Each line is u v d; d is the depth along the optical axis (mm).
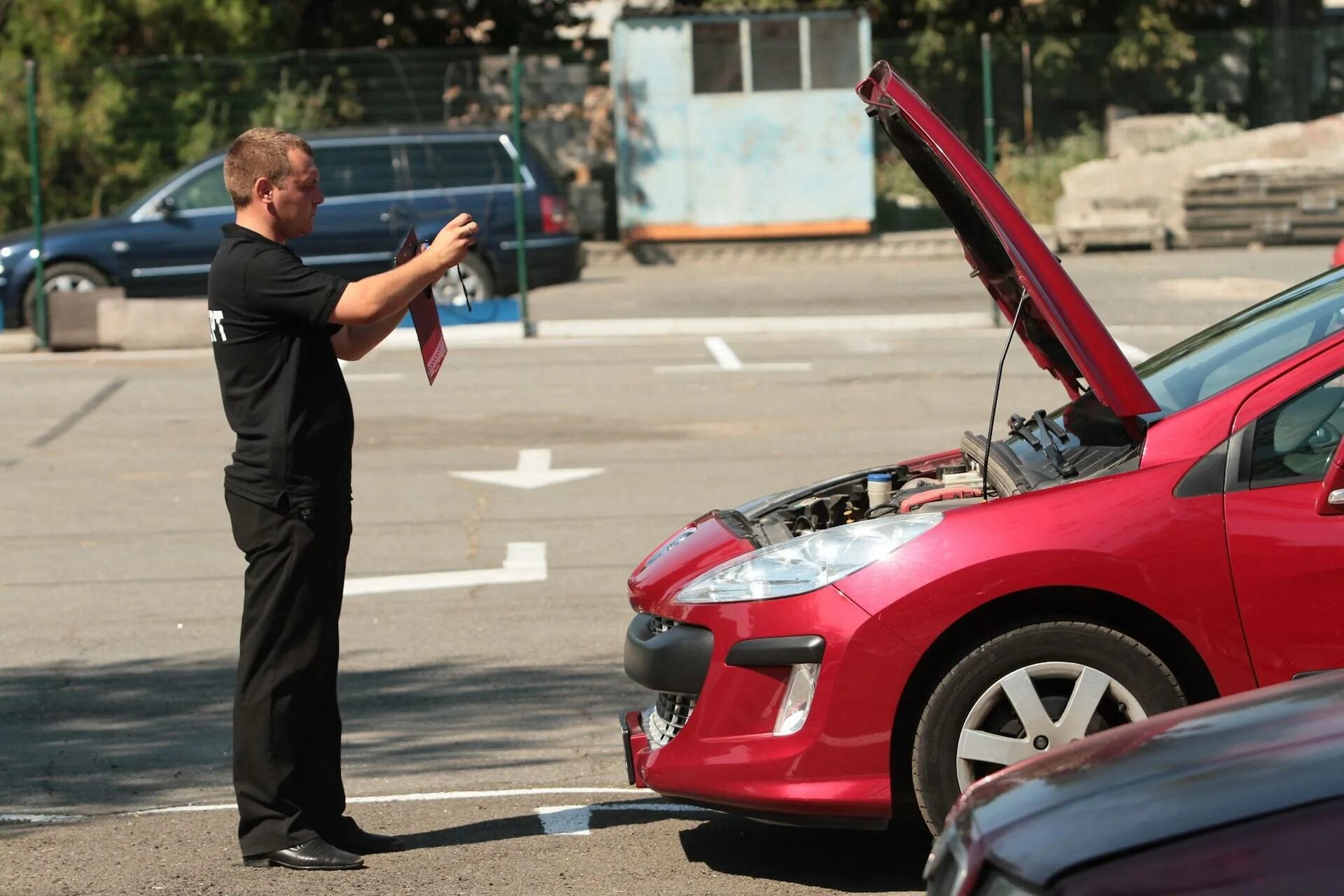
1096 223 32688
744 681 5961
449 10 43812
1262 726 3779
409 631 10562
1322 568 5648
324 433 6383
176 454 17062
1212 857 3234
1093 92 38625
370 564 12453
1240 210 32938
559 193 26859
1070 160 37000
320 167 26203
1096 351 5922
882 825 5844
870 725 5762
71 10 32969
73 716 8891
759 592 5969
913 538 5840
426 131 26484
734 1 41406
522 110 35469
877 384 20062
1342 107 37500
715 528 6816
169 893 6242
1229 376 6500
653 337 24594
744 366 21656
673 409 18906
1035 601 5766
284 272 6242
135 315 24234
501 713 8773
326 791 6598
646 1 43750
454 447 17094
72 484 15648
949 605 5711
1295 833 3232
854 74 34125
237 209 6430
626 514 13867
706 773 5977
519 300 25484
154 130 31688
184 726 8672
